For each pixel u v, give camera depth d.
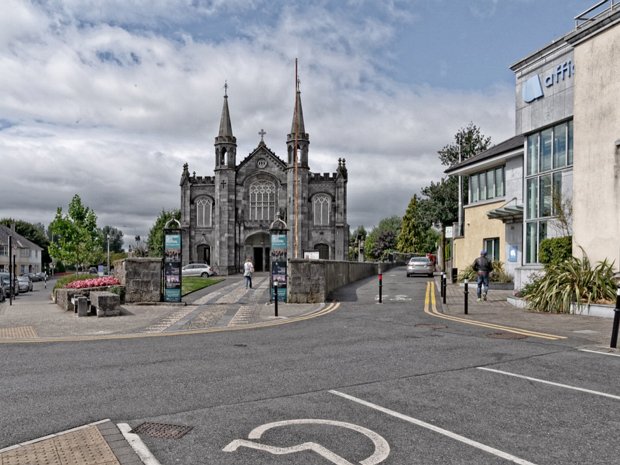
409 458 4.56
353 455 4.64
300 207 61.31
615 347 9.70
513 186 25.33
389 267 57.34
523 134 20.95
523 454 4.64
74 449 4.77
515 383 7.11
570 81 18.31
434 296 21.25
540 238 19.97
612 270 15.07
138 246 65.19
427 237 88.19
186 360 8.93
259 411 5.93
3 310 19.53
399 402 6.25
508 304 17.80
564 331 11.78
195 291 26.03
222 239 61.28
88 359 9.09
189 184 63.91
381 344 10.37
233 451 4.74
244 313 16.23
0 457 4.59
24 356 9.40
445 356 9.04
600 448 4.77
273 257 19.28
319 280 19.36
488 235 28.05
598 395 6.48
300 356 9.19
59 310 18.33
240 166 63.50
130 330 12.91
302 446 4.86
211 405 6.19
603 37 15.89
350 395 6.58
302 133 62.19
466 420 5.57
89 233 54.06
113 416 5.79
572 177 18.25
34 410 6.03
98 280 20.19
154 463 4.47
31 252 95.62
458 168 29.70
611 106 15.55
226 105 63.47
